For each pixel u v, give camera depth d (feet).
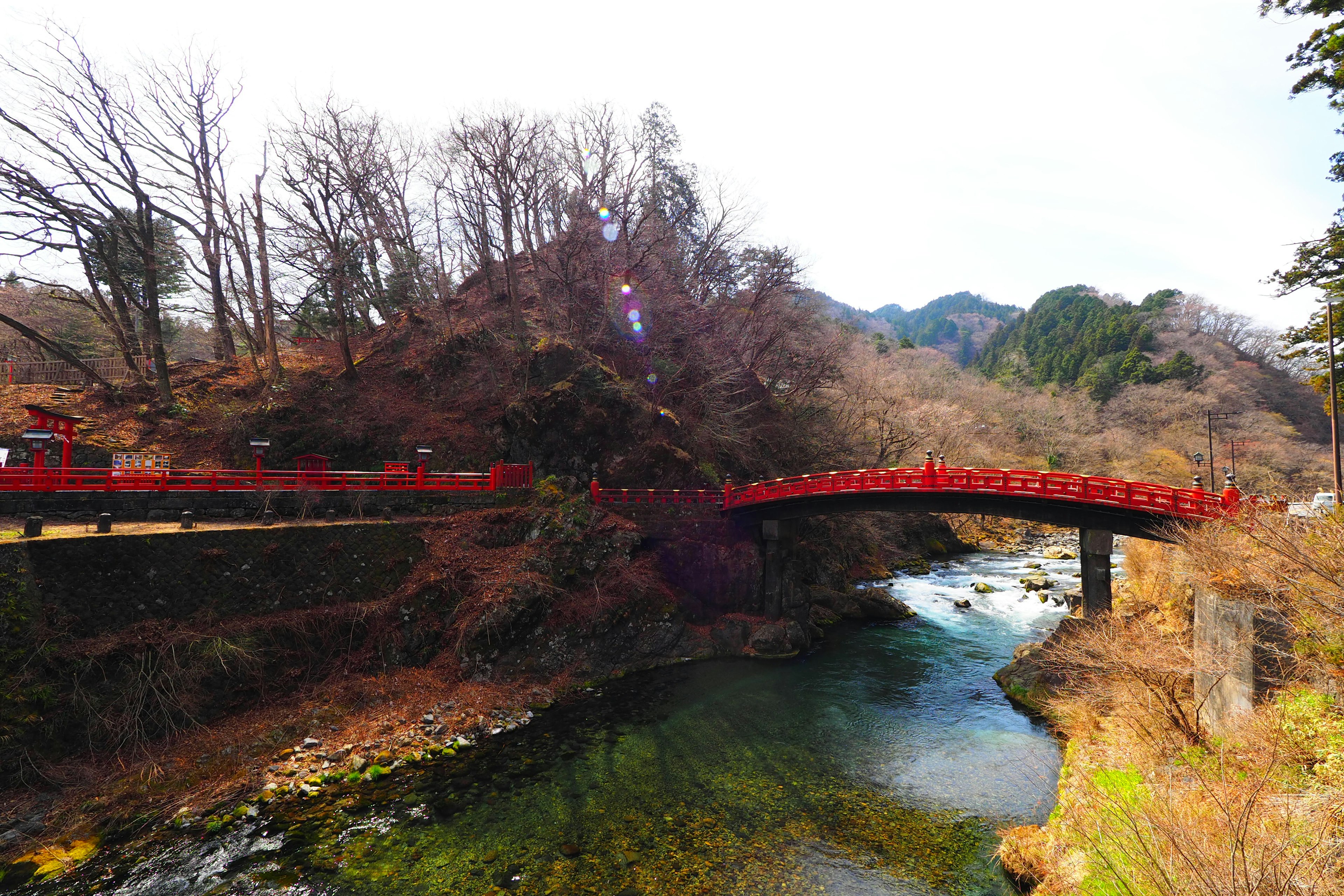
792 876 41.68
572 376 107.96
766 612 95.45
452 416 109.91
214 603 61.11
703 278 141.59
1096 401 263.29
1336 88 53.83
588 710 69.26
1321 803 25.44
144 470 72.90
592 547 85.30
